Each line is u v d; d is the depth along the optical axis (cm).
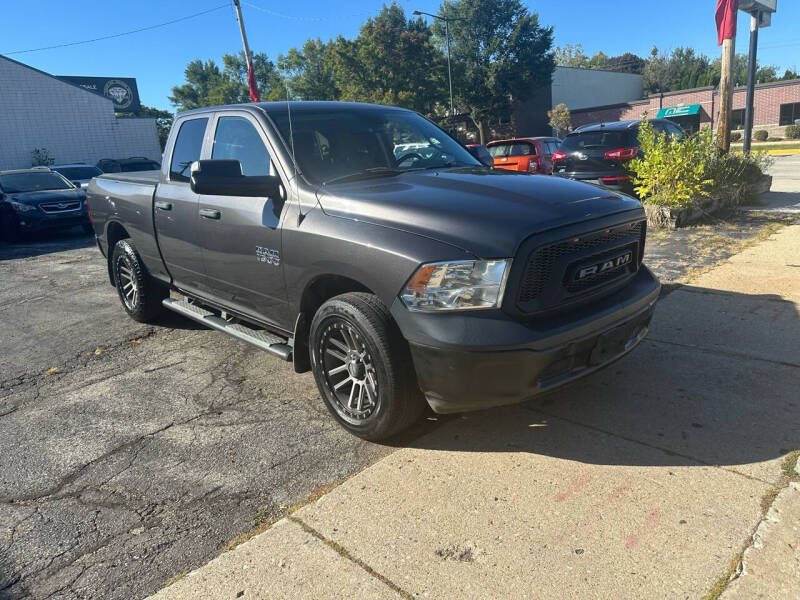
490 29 5194
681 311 494
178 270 473
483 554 234
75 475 314
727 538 233
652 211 859
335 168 363
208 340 517
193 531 263
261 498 284
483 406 283
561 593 212
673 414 331
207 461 320
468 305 270
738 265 621
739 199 983
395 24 5225
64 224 1233
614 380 377
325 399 342
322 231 320
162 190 469
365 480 291
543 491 271
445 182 337
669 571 219
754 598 204
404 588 220
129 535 263
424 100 5278
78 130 2791
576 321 284
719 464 281
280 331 385
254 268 376
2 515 283
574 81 5616
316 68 6072
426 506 267
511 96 5406
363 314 298
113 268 581
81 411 390
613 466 287
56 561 249
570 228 283
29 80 2630
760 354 399
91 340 535
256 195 352
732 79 1106
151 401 399
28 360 495
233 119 410
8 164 2620
